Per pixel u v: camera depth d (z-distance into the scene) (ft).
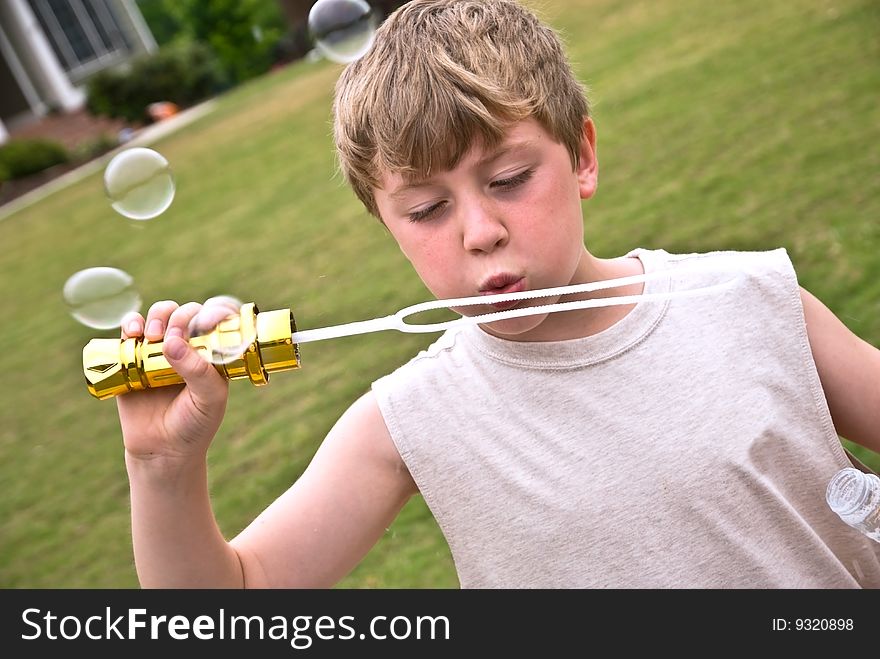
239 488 12.28
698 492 4.07
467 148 3.65
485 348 4.29
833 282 11.70
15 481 15.20
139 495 3.74
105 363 3.53
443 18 3.98
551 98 3.90
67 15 77.82
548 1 5.31
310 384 14.70
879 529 3.97
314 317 17.24
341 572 4.23
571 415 4.18
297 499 4.26
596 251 15.52
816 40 23.38
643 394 4.16
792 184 15.52
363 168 4.00
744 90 21.70
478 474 4.22
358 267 19.57
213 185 33.22
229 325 3.49
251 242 24.54
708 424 4.11
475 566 4.30
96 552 12.16
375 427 4.34
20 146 52.26
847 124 17.33
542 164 3.75
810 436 4.22
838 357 4.35
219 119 48.37
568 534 4.13
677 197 16.87
